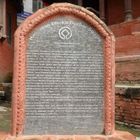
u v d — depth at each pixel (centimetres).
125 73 559
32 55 294
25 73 291
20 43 290
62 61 298
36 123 291
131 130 390
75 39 301
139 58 538
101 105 300
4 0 828
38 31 296
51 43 297
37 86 293
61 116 295
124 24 620
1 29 807
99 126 298
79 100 298
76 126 296
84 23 304
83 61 301
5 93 636
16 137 281
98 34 304
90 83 300
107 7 789
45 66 295
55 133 293
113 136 292
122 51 598
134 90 400
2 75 812
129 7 679
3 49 823
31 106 291
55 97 295
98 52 303
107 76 300
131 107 403
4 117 471
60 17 300
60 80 296
